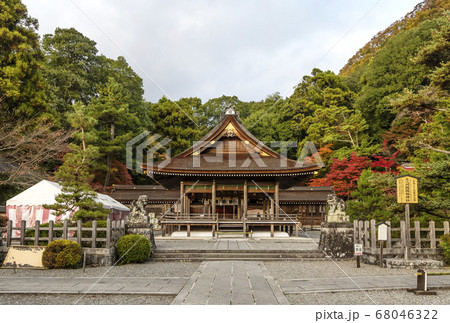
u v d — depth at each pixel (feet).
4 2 93.30
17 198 69.87
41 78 101.40
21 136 89.15
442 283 31.96
